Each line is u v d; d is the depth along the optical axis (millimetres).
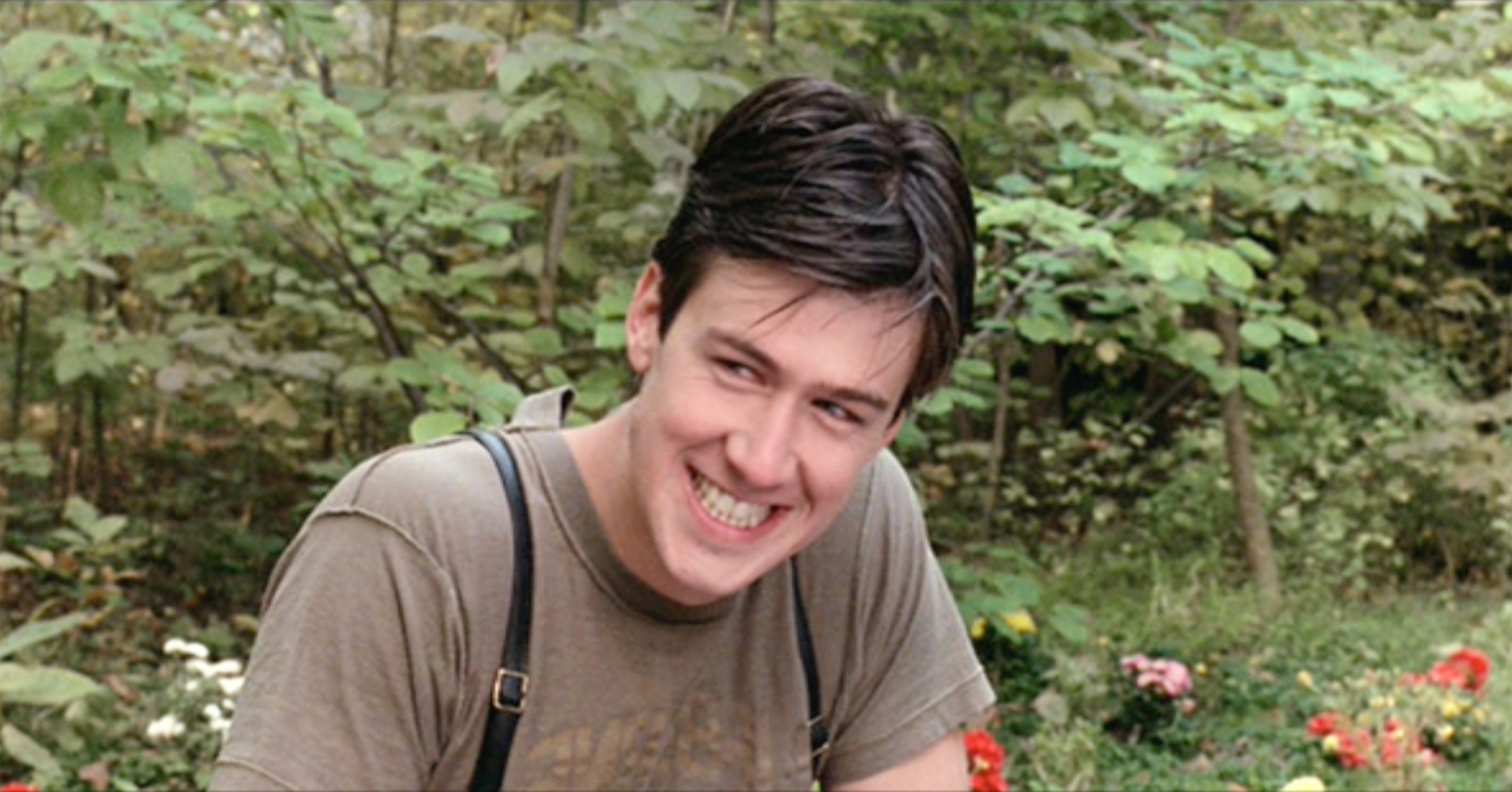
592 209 5438
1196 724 4789
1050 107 4680
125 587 5742
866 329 1145
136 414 6531
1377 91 4316
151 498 6238
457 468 1271
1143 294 4535
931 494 6512
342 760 1223
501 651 1251
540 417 1356
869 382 1158
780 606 1350
